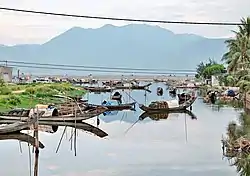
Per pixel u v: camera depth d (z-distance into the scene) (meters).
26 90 81.81
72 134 45.03
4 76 113.56
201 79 142.25
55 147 37.50
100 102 79.69
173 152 34.72
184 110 66.88
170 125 51.47
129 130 47.75
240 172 28.06
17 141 40.59
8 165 30.61
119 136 43.50
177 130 46.94
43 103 67.69
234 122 52.22
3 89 74.50
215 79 115.88
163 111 65.38
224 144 36.16
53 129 48.91
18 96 70.69
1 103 61.69
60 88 97.19
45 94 80.00
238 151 33.03
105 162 31.39
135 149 36.34
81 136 43.75
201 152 34.47
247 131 43.69
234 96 84.88
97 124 52.75
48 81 139.00
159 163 30.84
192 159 31.98
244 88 73.06
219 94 90.38
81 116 51.41
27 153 34.91
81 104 60.81
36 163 31.05
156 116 61.91
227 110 67.75
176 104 66.50
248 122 51.62
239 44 83.44
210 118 57.53
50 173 28.42
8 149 36.50
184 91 116.62
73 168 29.77
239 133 42.62
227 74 101.06
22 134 43.19
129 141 40.38
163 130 47.31
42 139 41.78
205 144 37.94
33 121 39.06
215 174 27.64
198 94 107.19
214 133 43.91
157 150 35.69
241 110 67.12
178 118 58.94
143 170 28.94
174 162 31.12
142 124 53.06
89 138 42.56
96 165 30.50
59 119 50.69
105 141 40.56
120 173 28.23
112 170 29.00
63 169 29.47
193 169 29.00
